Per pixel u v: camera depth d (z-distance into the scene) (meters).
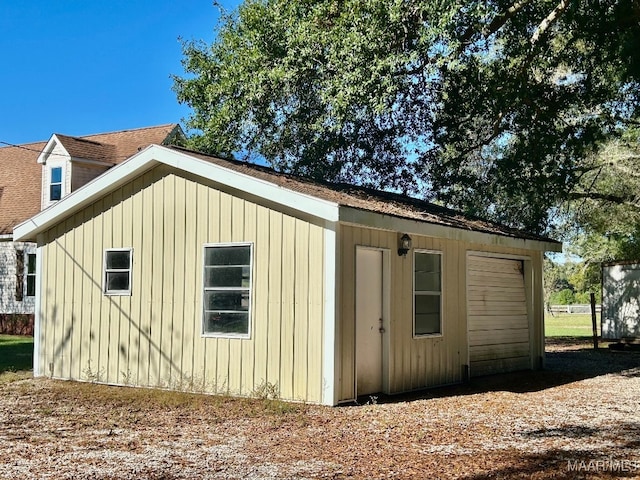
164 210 11.05
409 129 19.33
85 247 11.93
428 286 11.46
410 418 8.30
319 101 17.67
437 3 11.93
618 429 7.63
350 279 9.55
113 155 22.89
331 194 10.56
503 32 14.83
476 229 12.17
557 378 13.05
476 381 12.34
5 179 24.67
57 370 12.04
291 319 9.57
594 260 29.94
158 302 10.97
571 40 16.41
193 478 5.56
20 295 22.20
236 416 8.43
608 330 21.75
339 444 6.84
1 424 7.96
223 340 10.22
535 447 6.67
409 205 12.98
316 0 14.84
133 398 9.80
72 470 5.81
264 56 17.52
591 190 23.00
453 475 5.63
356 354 9.70
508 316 14.05
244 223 10.16
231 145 20.02
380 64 12.48
